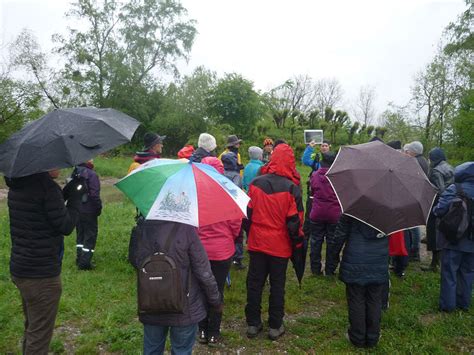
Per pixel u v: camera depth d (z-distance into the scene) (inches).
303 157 275.3
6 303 184.5
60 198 121.0
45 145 108.6
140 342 155.9
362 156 153.0
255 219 160.7
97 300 191.8
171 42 1402.6
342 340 163.0
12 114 908.6
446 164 233.3
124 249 270.8
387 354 153.5
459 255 184.5
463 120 927.0
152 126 1317.7
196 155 211.6
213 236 157.6
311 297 206.1
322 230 232.1
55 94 1146.7
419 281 225.6
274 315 162.4
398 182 142.6
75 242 286.2
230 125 1170.0
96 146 110.5
